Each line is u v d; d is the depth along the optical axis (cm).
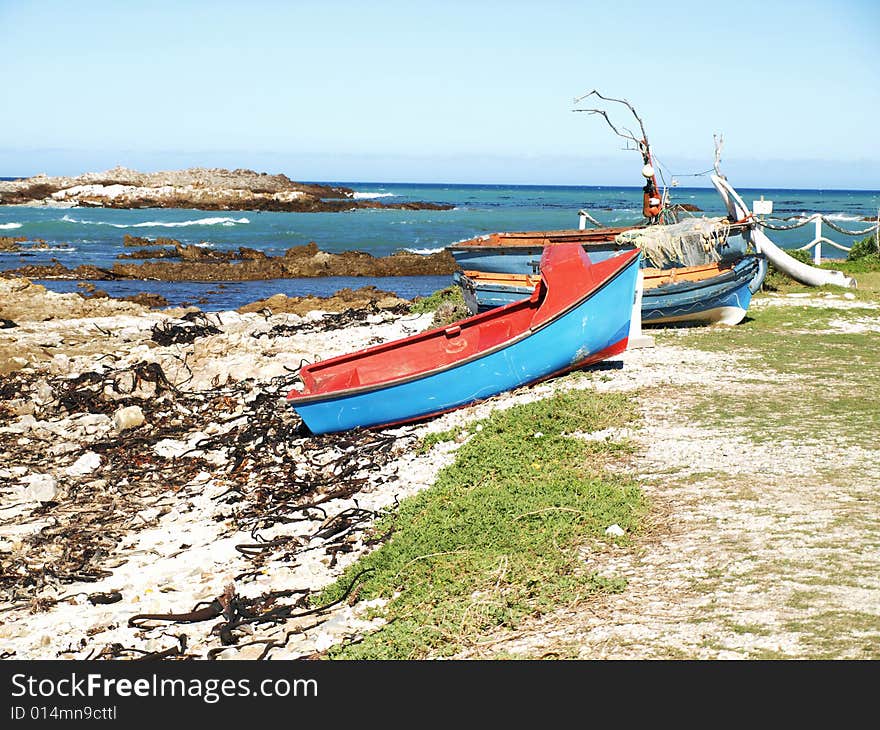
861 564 755
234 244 6012
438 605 806
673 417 1304
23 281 3456
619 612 734
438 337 1675
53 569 1030
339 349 2316
